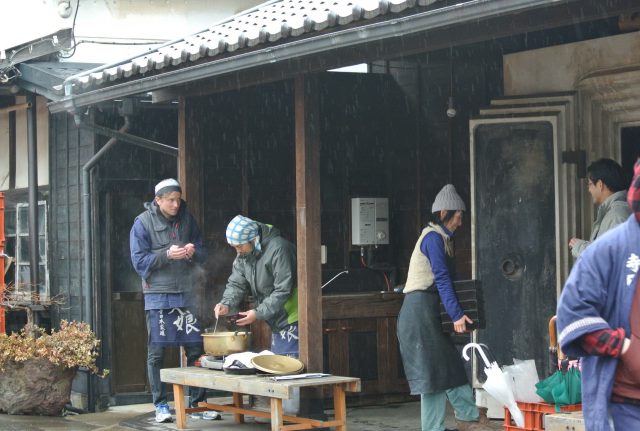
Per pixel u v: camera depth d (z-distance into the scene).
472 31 7.01
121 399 11.44
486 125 8.91
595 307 4.54
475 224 8.98
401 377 10.38
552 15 6.55
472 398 8.25
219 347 9.02
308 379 8.19
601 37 8.62
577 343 4.55
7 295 12.22
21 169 13.29
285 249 8.95
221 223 10.80
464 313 7.78
